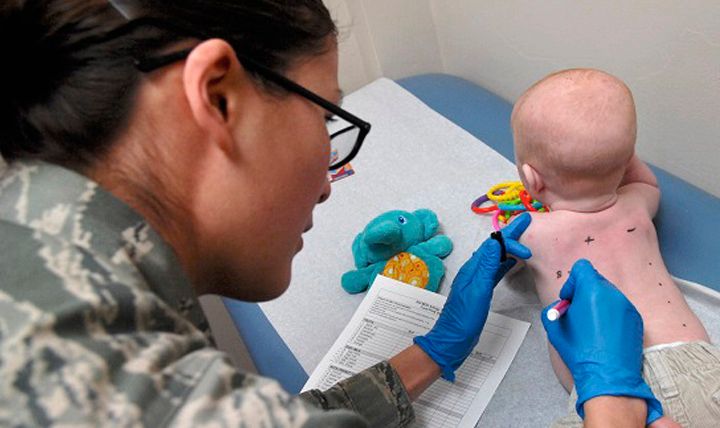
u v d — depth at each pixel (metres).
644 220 0.89
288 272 0.59
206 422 0.36
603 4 1.08
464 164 1.26
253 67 0.47
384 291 1.07
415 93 1.48
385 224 1.08
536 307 0.99
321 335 1.06
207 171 0.47
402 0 1.58
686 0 0.93
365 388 0.80
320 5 0.52
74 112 0.44
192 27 0.44
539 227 0.88
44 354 0.35
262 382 0.40
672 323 0.80
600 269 0.85
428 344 0.89
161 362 0.38
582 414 0.72
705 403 0.71
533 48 1.32
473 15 1.45
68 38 0.43
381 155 1.33
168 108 0.44
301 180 0.52
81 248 0.40
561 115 0.81
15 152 0.46
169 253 0.45
